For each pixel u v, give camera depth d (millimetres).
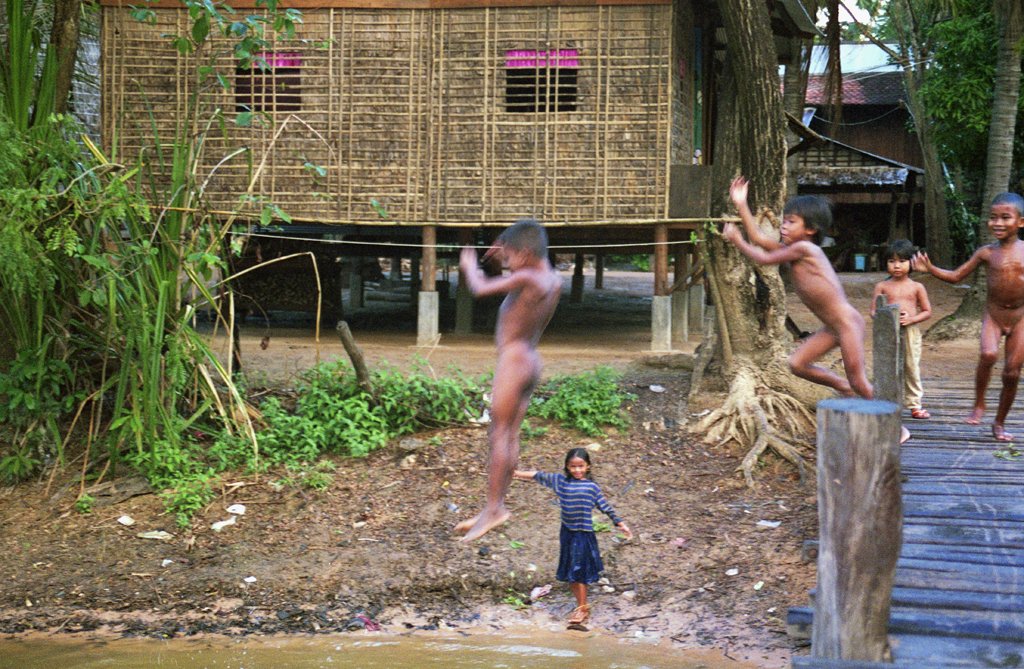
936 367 13359
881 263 31016
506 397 4758
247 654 7301
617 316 19844
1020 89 21750
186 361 9914
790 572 8203
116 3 14219
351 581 8367
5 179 8820
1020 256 8430
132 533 8836
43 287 9461
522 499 9359
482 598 8273
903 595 5516
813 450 10039
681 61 14391
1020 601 5410
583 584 7777
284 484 9469
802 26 16484
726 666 7051
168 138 14312
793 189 24562
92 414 9766
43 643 7531
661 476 9766
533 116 13828
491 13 13883
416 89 14086
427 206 14109
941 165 28719
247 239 11906
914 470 7957
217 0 13938
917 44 27891
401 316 19047
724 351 11062
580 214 13758
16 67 9781
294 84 14289
